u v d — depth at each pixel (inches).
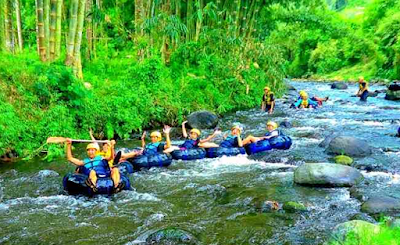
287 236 171.2
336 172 236.8
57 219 194.2
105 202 216.2
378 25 1282.0
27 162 299.4
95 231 180.5
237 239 169.5
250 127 442.3
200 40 584.4
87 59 509.0
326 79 1294.3
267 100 555.5
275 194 223.9
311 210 198.8
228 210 202.7
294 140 366.6
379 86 951.0
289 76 1588.3
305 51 1547.7
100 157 245.4
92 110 374.0
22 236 176.1
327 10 1184.8
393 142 344.8
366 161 281.6
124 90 429.1
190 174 270.7
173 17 509.7
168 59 572.7
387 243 136.8
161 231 170.6
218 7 622.2
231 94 584.7
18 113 323.0
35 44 645.9
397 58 1058.7
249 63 635.5
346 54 1349.7
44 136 326.0
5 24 468.8
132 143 368.2
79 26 414.0
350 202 208.5
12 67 357.4
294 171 251.3
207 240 168.9
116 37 599.8
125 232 178.9
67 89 359.6
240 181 251.8
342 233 151.6
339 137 313.9
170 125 444.5
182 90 506.0
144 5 554.9
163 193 232.1
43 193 233.6
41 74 360.5
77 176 230.4
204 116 443.8
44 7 412.5
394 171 260.7
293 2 745.6
